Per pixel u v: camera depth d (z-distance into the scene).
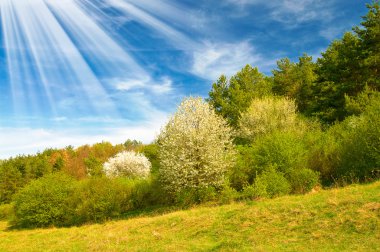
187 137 25.33
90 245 17.75
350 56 36.28
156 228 19.08
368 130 22.06
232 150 26.66
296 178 22.91
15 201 33.88
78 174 81.69
